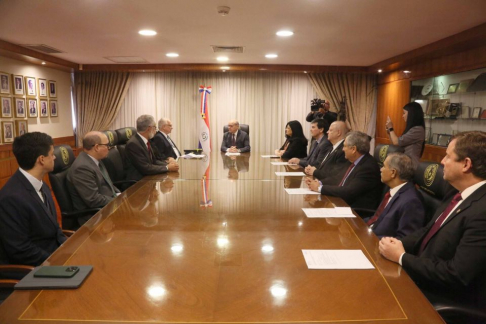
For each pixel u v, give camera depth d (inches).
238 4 113.3
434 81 195.2
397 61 203.5
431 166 85.0
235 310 38.0
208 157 175.9
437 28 141.8
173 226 65.6
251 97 272.1
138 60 229.6
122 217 71.2
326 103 224.4
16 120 207.9
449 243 53.8
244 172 130.6
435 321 36.3
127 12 122.4
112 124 274.2
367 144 102.3
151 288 42.5
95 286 43.0
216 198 88.1
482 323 47.2
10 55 192.2
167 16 127.0
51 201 81.4
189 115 273.4
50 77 243.3
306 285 43.5
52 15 126.4
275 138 275.4
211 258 51.1
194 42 171.8
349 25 137.6
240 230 63.4
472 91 164.7
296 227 65.3
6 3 113.2
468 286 51.5
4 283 56.7
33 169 74.1
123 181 142.8
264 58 218.8
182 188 100.6
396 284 44.1
